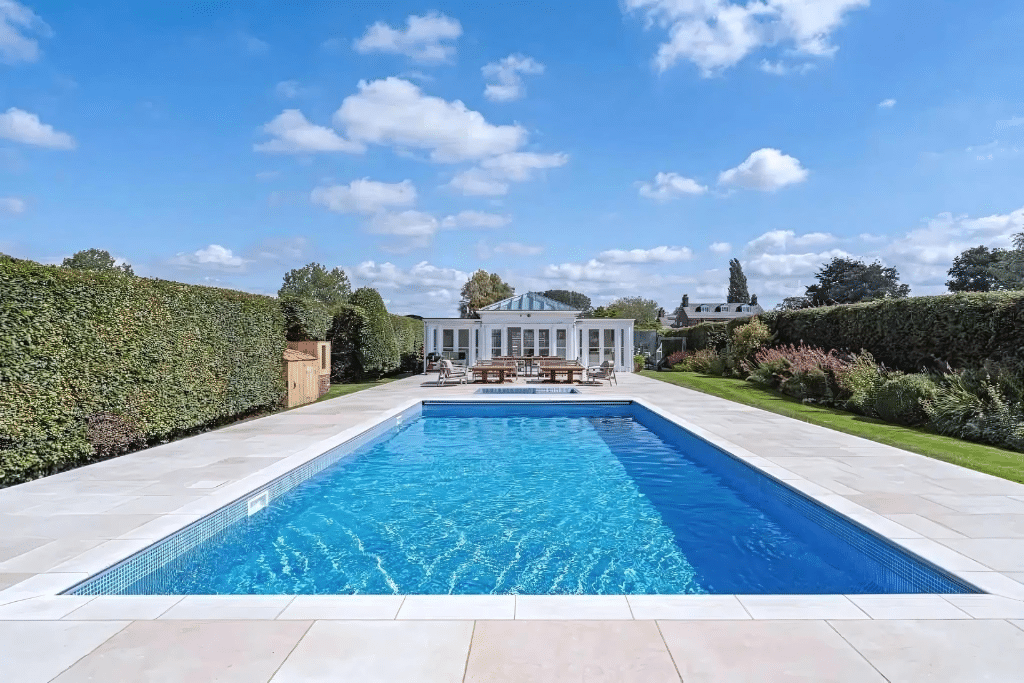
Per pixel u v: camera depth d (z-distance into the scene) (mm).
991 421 9172
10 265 6695
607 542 5723
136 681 2705
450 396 17266
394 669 2801
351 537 5848
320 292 73062
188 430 10773
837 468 7234
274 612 3430
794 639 3104
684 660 2887
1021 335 10656
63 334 7438
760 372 19656
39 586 3787
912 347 13656
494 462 9406
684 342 34156
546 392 19375
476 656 2926
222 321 11516
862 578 4855
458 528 6125
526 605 3525
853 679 2717
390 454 10062
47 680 2715
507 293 63188
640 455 9969
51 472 7441
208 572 4973
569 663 2857
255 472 7156
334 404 15375
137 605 3539
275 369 14141
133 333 8781
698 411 13383
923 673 2766
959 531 4781
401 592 4562
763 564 5176
